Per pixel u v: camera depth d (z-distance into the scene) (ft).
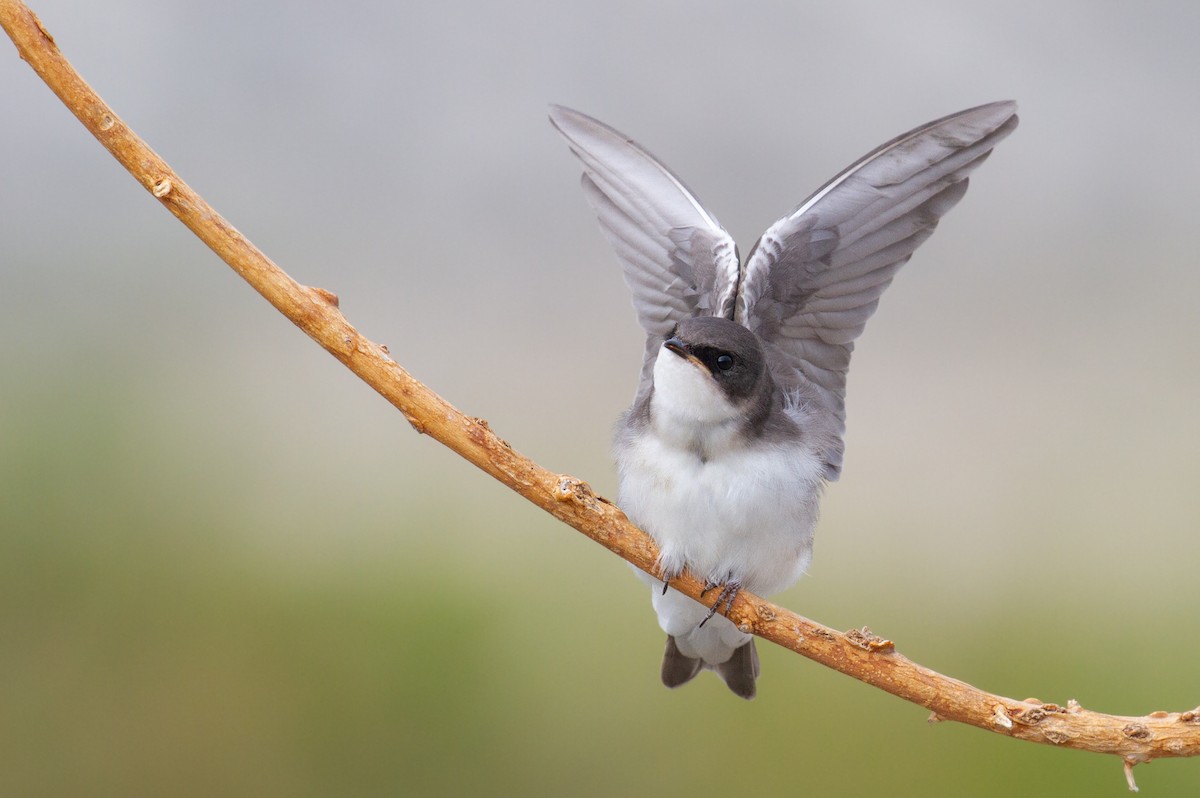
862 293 15.93
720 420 15.75
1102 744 15.57
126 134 15.57
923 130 15.88
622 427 15.84
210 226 15.58
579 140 15.99
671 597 15.85
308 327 15.60
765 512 15.74
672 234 15.96
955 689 15.61
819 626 15.65
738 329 15.78
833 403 15.93
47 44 15.56
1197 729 15.56
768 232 15.92
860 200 15.90
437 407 15.62
